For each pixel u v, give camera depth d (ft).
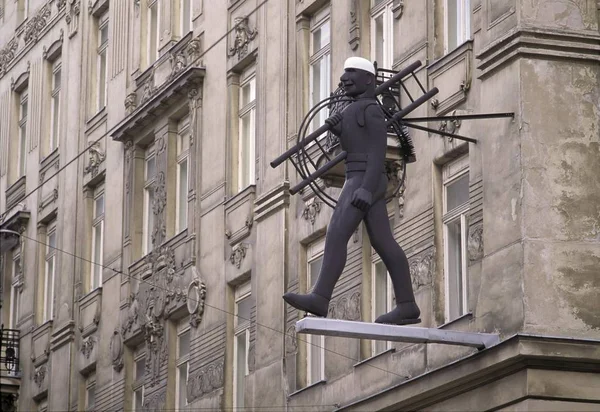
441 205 83.71
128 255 121.80
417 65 67.87
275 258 99.81
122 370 120.98
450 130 82.53
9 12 156.46
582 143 75.51
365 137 66.44
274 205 100.32
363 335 68.13
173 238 114.52
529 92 75.41
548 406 72.33
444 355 80.94
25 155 148.46
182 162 116.88
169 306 113.50
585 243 74.54
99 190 131.85
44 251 141.49
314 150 96.63
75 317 131.23
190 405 109.19
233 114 108.58
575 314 73.67
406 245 85.66
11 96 153.17
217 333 106.63
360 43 93.04
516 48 75.87
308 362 96.68
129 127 122.31
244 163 107.86
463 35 83.87
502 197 76.07
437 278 82.74
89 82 135.23
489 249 76.84
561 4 76.48
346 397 90.22
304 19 100.83
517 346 72.23
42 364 136.67
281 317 98.58
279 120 101.45
